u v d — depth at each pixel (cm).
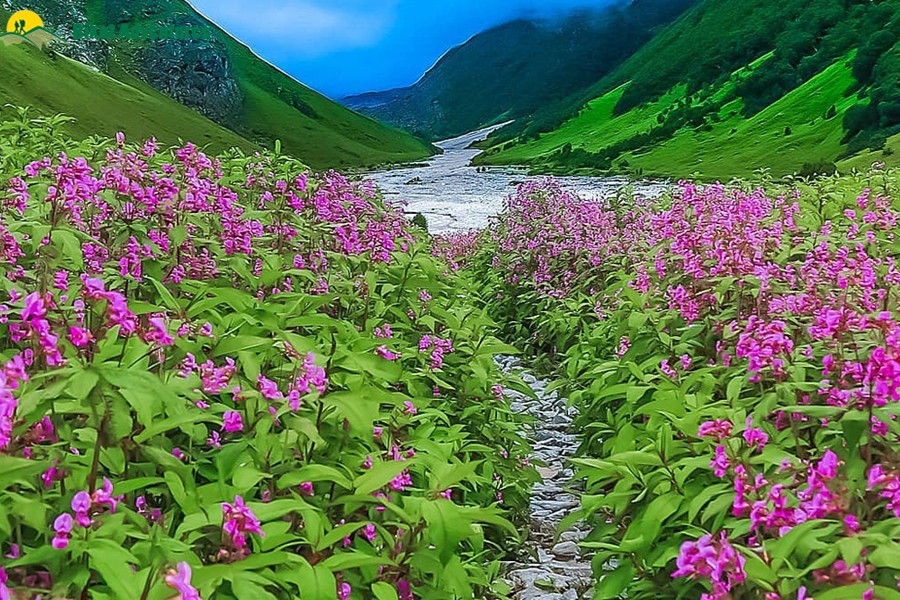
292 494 358
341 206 890
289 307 539
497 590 530
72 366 322
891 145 6322
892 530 341
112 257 586
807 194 1062
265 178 808
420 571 412
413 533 384
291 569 320
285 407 375
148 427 334
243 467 365
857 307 543
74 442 347
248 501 350
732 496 392
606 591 443
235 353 472
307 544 350
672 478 432
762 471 438
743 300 684
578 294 1248
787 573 329
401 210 1230
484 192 6719
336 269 768
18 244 522
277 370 429
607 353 883
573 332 1154
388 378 448
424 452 490
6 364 314
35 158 844
